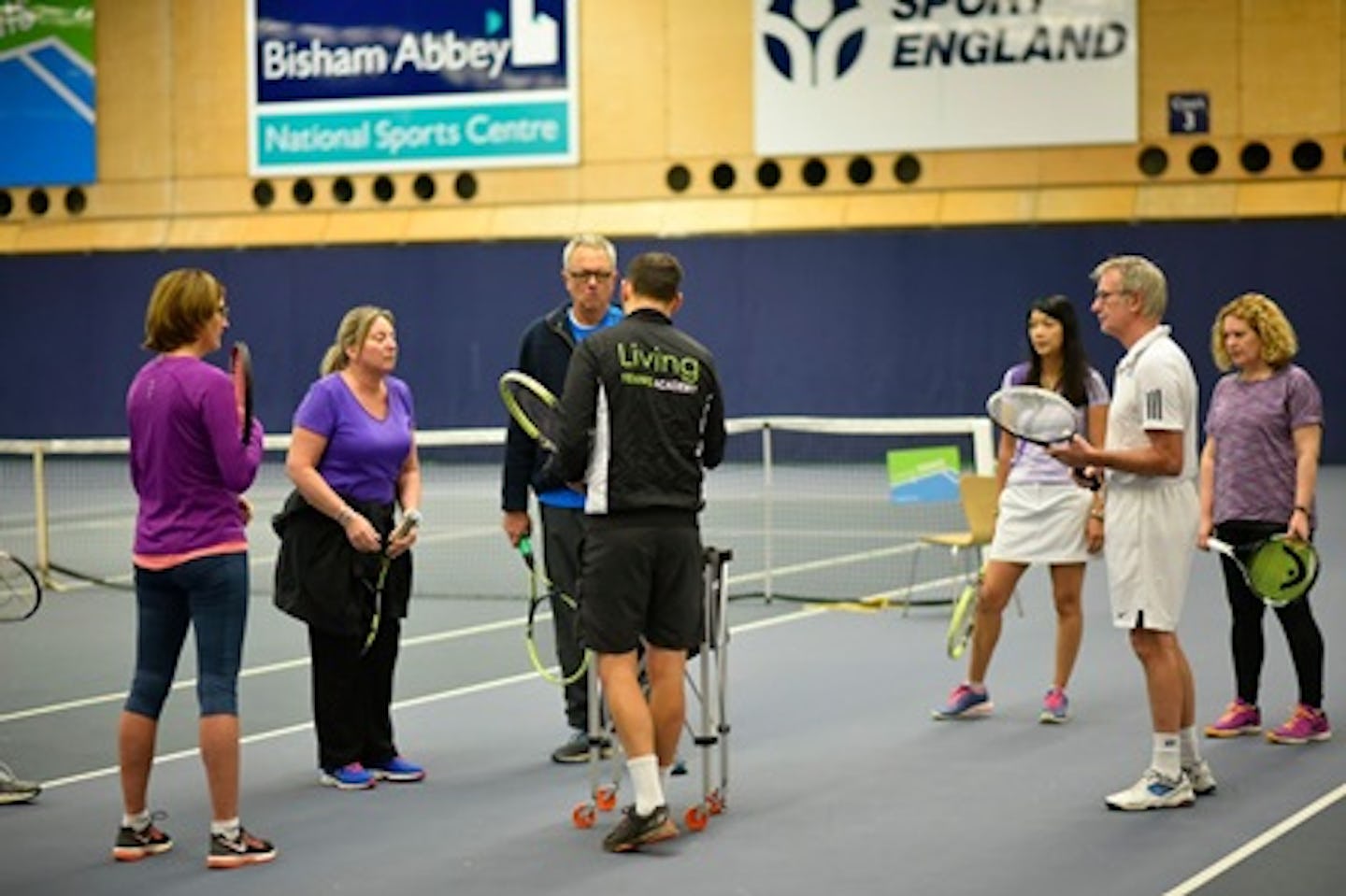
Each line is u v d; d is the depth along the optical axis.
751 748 10.19
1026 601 15.28
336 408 9.30
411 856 8.17
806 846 8.22
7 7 31.33
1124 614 8.71
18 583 17.38
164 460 7.95
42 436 31.41
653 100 29.05
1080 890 7.50
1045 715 10.66
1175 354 8.62
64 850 8.34
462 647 13.56
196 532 7.98
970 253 27.83
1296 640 10.06
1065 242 27.50
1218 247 27.02
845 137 28.36
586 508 8.26
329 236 30.02
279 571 9.35
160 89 30.84
